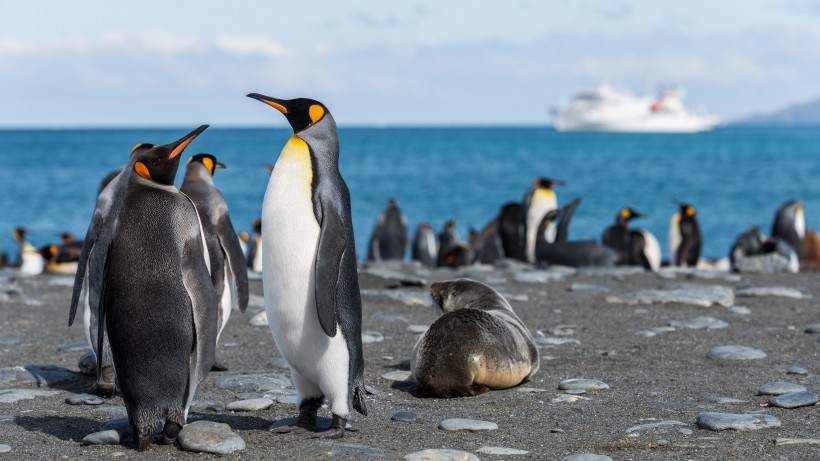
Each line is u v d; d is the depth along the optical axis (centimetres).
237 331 858
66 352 761
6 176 5959
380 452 454
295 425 505
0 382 638
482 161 8238
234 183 5275
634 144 13700
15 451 461
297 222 471
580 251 1612
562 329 866
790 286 1228
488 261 2039
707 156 9306
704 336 827
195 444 457
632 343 796
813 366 699
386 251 2352
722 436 486
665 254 2708
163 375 452
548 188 1902
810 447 459
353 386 488
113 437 476
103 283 461
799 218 1914
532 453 459
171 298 449
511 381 623
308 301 474
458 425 511
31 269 2120
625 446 468
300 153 481
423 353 607
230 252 624
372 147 12038
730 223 3281
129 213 455
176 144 469
